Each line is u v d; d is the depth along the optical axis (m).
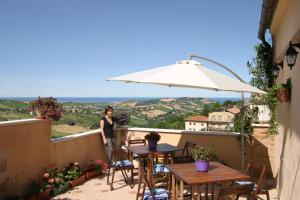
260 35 7.88
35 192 5.99
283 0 5.10
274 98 6.95
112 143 8.19
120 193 6.60
